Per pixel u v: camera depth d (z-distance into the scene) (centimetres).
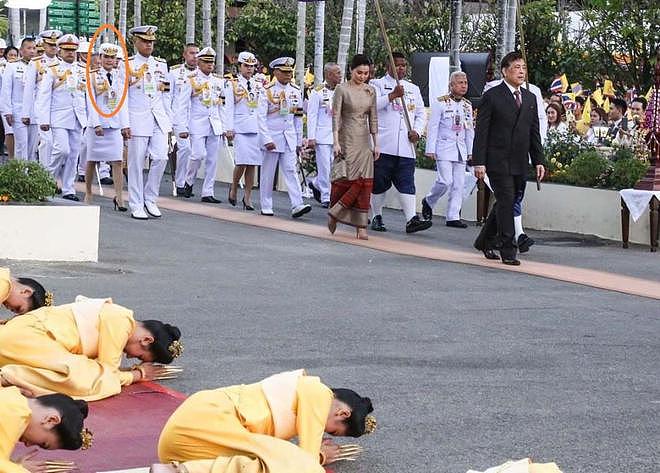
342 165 2353
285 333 1424
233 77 2934
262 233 2428
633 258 2222
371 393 1166
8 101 3089
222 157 3694
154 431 1030
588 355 1363
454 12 3306
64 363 1098
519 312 1614
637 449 1018
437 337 1432
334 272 1919
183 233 2367
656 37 4212
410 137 2461
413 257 2134
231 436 860
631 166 2534
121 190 2712
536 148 2114
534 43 4444
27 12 4562
